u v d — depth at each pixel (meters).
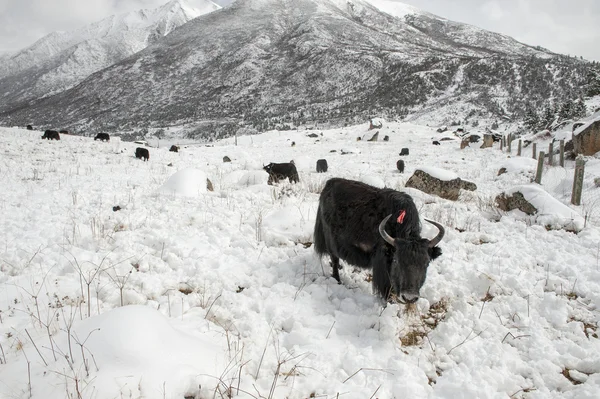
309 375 3.74
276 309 4.85
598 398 3.52
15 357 3.46
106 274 5.32
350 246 5.20
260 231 7.33
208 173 15.94
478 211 9.82
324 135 54.50
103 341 3.36
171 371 3.27
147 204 9.08
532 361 4.12
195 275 5.53
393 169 22.61
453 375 3.85
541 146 31.28
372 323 4.69
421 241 4.27
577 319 4.87
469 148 36.72
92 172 14.69
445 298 5.32
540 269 6.15
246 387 3.46
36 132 29.53
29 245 6.19
